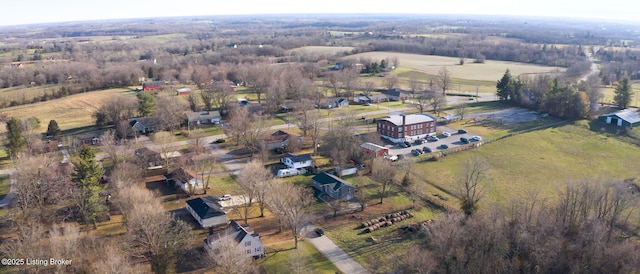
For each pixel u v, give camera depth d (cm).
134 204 8138
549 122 16725
